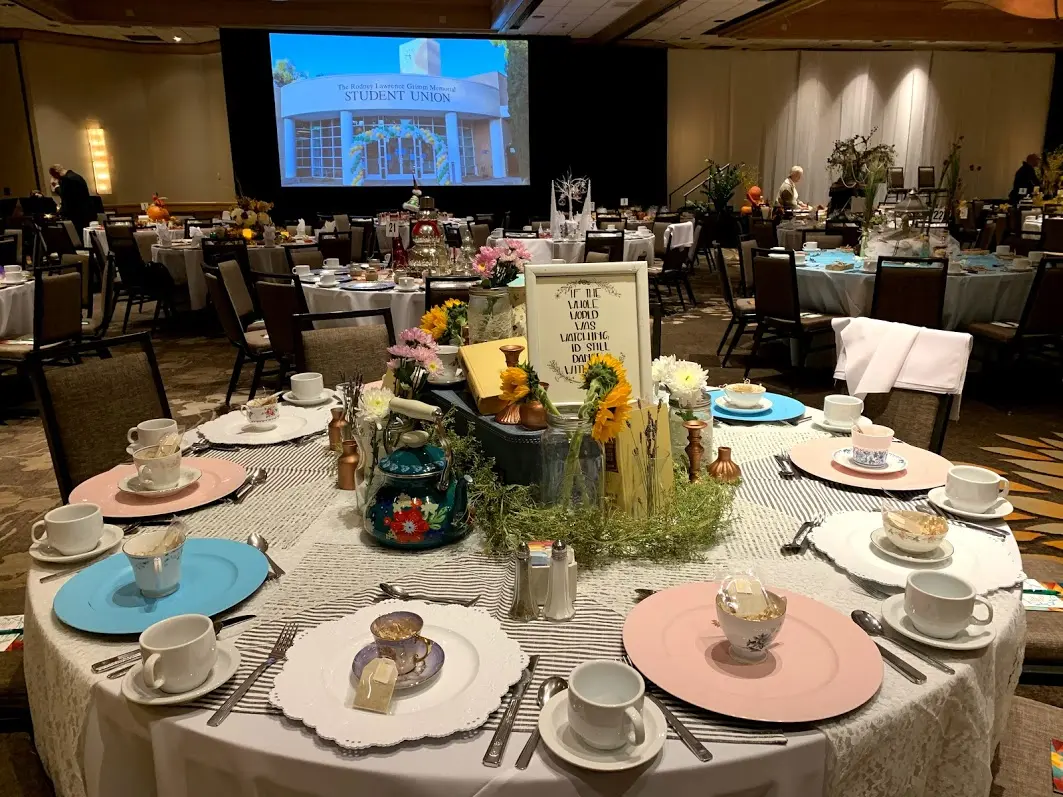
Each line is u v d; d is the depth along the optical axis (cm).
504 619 108
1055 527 296
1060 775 134
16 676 176
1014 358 462
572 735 84
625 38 1240
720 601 98
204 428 197
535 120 1202
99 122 1305
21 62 1201
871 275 474
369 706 88
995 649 104
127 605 111
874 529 134
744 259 589
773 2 995
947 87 1445
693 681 92
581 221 741
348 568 124
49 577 122
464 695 90
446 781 79
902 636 103
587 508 127
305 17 1074
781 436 192
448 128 1159
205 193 1409
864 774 88
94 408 204
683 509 133
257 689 93
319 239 687
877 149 754
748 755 82
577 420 127
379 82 1120
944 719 96
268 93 1113
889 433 163
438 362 142
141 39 1284
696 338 650
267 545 133
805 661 96
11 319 470
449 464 132
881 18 1227
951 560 123
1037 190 959
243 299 471
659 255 924
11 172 1246
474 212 1234
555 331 145
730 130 1409
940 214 642
